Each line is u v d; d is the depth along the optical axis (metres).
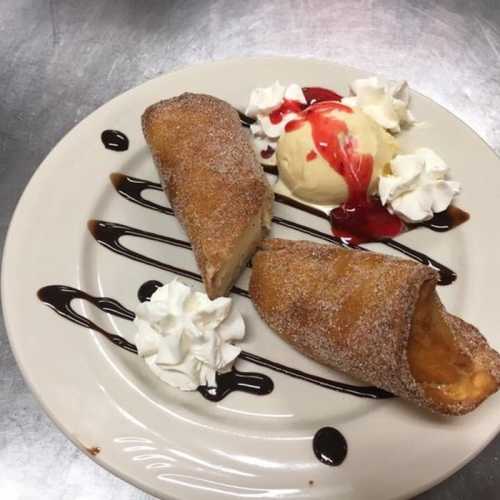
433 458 0.22
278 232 0.29
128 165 0.30
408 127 0.31
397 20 0.40
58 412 0.22
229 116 0.29
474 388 0.22
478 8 0.40
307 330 0.23
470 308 0.26
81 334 0.24
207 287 0.25
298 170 0.29
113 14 0.39
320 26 0.39
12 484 0.24
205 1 0.40
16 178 0.33
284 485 0.21
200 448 0.22
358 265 0.24
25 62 0.37
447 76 0.37
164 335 0.24
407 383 0.21
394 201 0.29
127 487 0.24
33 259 0.26
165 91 0.31
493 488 0.24
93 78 0.37
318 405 0.24
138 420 0.22
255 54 0.38
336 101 0.31
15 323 0.24
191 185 0.27
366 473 0.21
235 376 0.24
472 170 0.29
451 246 0.28
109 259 0.27
